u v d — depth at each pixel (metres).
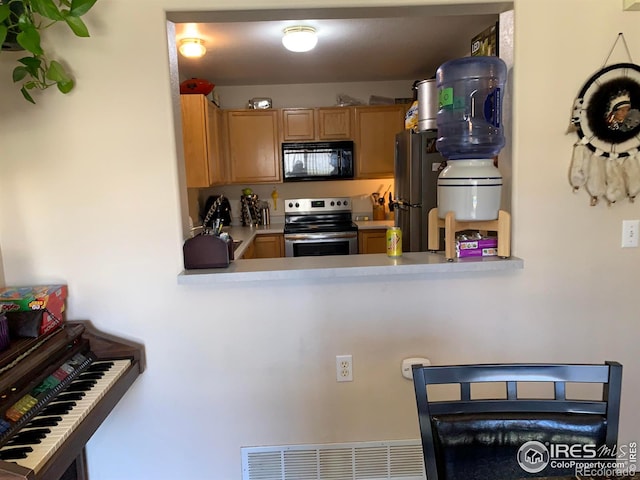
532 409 1.07
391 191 4.69
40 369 1.33
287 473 1.82
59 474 1.07
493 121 1.65
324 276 1.64
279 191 4.68
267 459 1.81
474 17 2.54
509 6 1.64
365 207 4.72
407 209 3.19
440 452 1.05
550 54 1.65
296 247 4.13
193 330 1.72
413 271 1.65
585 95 1.67
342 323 1.75
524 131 1.68
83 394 1.34
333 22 2.57
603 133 1.68
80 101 1.59
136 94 1.59
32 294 1.51
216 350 1.74
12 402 1.18
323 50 3.20
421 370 1.07
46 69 1.55
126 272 1.67
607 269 1.77
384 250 4.26
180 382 1.75
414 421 1.82
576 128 1.68
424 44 3.08
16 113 1.58
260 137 4.27
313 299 1.73
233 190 4.63
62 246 1.65
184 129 3.41
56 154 1.61
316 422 1.80
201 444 1.79
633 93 1.67
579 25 1.64
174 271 1.68
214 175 3.77
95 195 1.63
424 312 1.76
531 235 1.74
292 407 1.79
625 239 1.76
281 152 4.29
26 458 1.04
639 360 1.82
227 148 4.25
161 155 1.62
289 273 1.63
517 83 1.66
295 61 3.48
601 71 1.66
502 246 1.69
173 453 1.78
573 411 1.06
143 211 1.65
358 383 1.79
